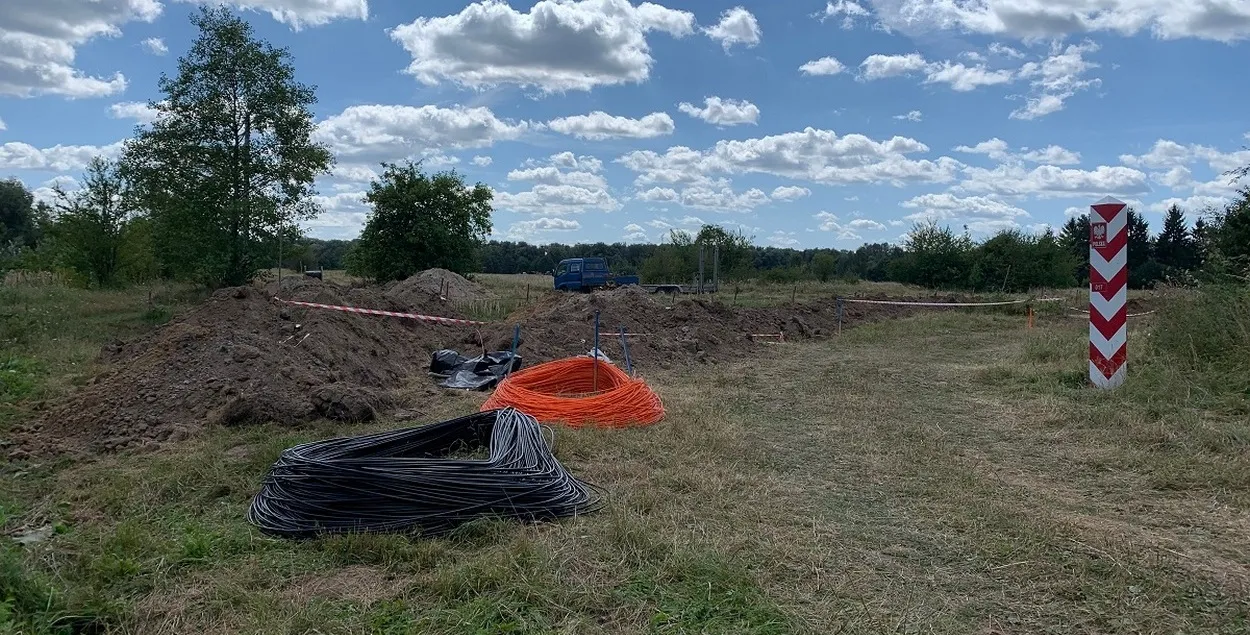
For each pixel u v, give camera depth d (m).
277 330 10.30
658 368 11.44
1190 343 8.80
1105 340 8.72
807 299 28.56
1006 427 7.36
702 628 3.43
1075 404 8.01
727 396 8.99
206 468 5.73
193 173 22.75
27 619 3.37
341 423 7.47
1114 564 4.02
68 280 25.80
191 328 9.34
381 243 39.47
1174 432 6.65
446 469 4.87
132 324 16.83
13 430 7.36
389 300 16.11
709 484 5.47
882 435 7.08
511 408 6.32
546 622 3.48
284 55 23.12
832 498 5.26
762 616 3.52
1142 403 7.86
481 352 12.66
